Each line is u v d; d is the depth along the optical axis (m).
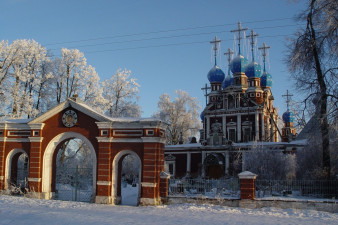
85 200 30.38
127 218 20.78
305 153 35.41
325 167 28.45
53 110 30.09
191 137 72.25
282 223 19.62
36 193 29.56
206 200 26.45
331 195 26.59
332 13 27.72
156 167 27.28
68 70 47.25
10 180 31.42
